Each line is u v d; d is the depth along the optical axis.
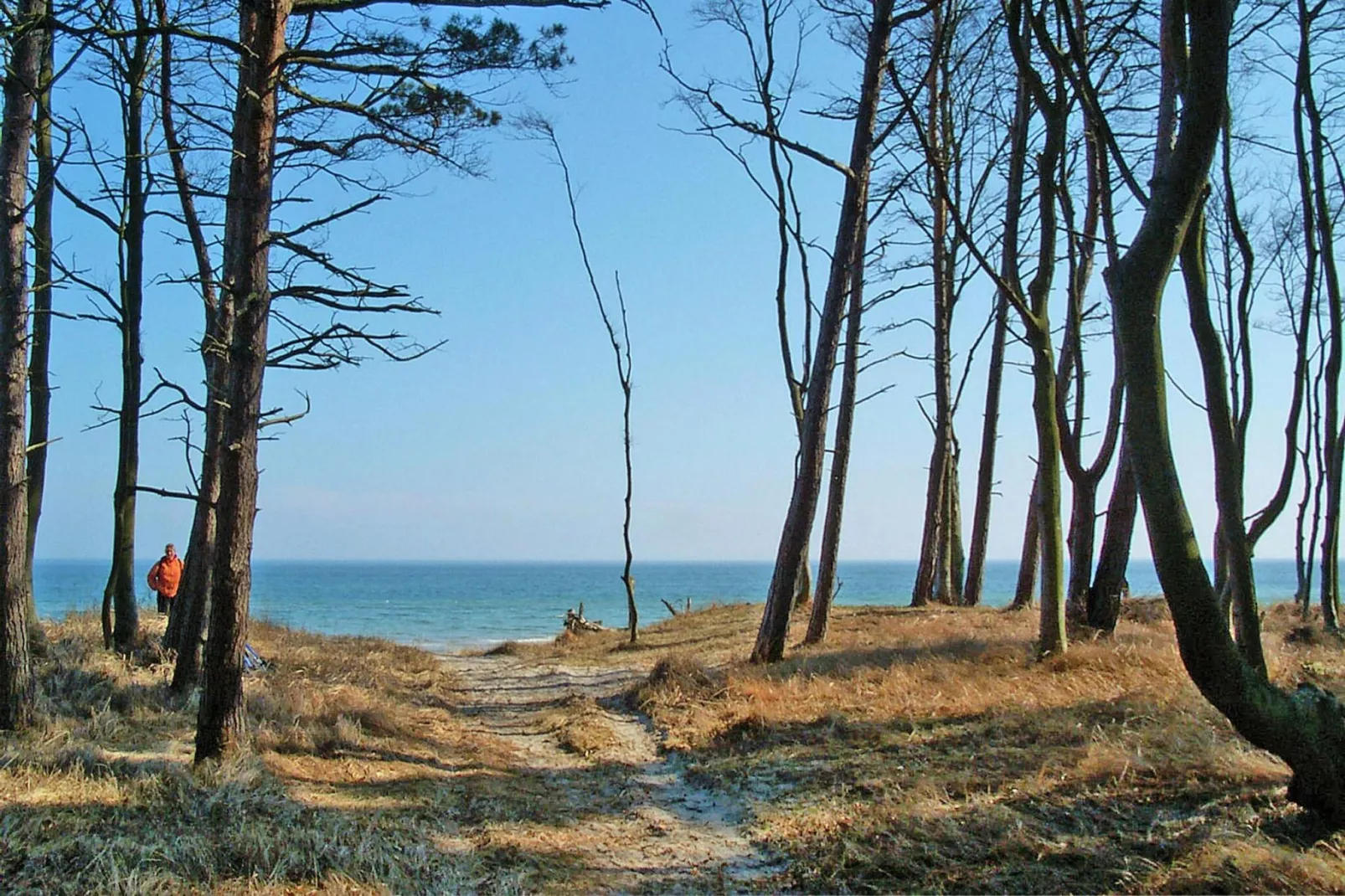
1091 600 15.52
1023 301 11.88
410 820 6.95
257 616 22.30
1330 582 18.61
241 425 7.57
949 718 9.58
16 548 8.20
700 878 6.14
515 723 12.65
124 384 13.20
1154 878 5.28
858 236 17.39
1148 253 5.46
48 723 8.27
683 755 9.83
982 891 5.45
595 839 6.96
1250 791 6.32
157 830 5.81
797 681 12.38
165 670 11.87
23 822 5.69
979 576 24.86
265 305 7.70
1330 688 9.91
